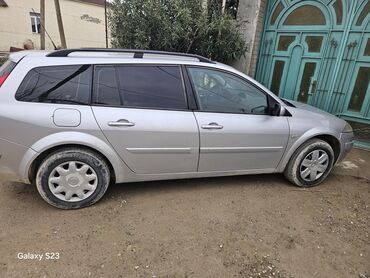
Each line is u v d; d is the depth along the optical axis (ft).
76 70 8.97
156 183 11.66
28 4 60.70
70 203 9.45
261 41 20.79
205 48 18.63
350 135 12.46
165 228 8.95
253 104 10.78
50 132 8.63
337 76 17.85
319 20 18.06
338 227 9.52
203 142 10.06
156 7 17.24
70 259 7.54
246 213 9.96
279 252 8.23
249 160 11.00
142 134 9.36
